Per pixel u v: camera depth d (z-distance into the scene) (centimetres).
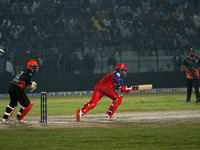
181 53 9312
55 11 10394
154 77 9138
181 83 9319
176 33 10512
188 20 10856
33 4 10331
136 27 10400
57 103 6456
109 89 3672
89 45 9000
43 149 2269
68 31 10012
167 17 10775
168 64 9294
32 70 3541
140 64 9144
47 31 9881
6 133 2905
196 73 5747
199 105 5428
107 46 9019
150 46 9181
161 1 11069
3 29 9488
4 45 8394
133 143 2439
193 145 2347
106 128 3117
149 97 7500
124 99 7025
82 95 8669
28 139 2628
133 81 8994
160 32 10469
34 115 4459
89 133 2859
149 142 2467
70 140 2572
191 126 3161
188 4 11138
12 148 2309
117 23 10381
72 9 10744
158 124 3331
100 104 6066
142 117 3956
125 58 9069
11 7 10044
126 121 3600
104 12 10581
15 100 3556
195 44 9369
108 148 2278
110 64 8988
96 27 10288
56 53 8744
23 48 8512
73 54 8844
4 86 8462
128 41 9094
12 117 4281
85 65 8925
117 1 11094
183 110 4712
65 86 8775
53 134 2831
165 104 5722
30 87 3594
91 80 8900
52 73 8744
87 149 2250
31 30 9762
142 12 10738
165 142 2458
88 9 10669
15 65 8462
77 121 3653
